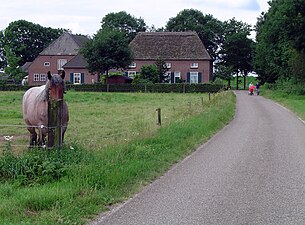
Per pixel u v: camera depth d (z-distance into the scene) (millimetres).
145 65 80312
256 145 17766
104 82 76812
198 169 12883
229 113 31594
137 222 7953
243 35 103812
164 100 49344
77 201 8703
